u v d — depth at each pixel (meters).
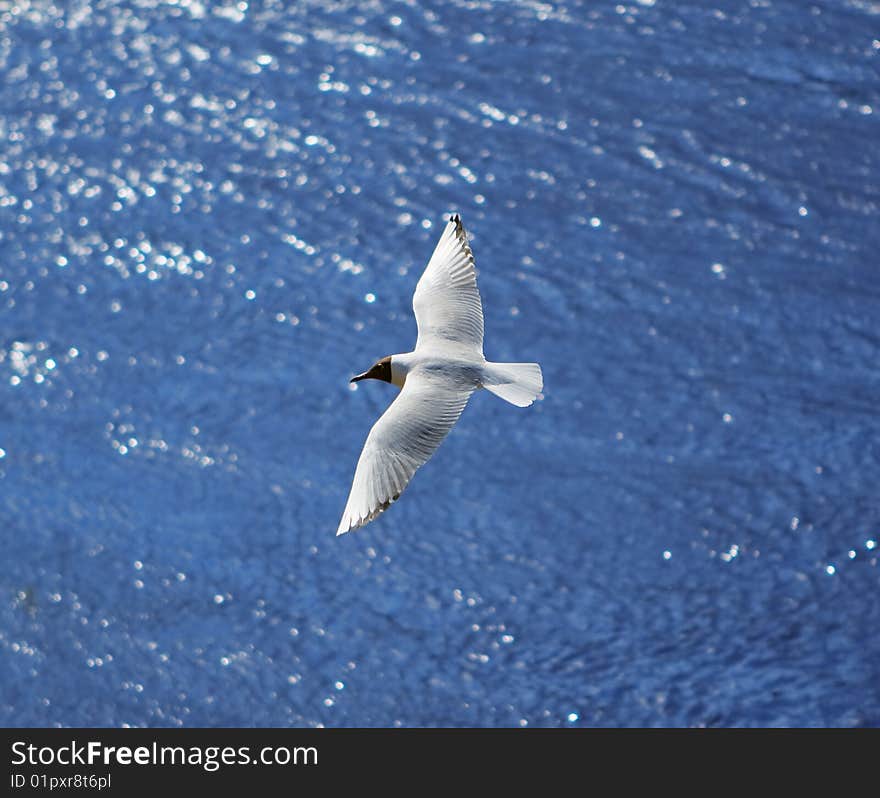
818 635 29.72
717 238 37.25
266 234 37.41
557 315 35.66
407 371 14.85
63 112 40.38
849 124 39.88
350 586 30.81
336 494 32.62
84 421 33.97
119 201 38.16
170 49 42.34
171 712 28.47
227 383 34.62
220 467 33.12
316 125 40.00
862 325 35.56
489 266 36.59
